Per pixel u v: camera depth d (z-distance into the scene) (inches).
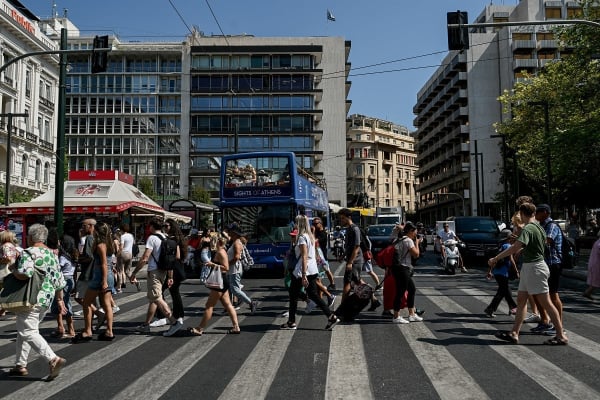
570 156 978.1
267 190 681.0
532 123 1332.4
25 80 1909.4
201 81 2632.9
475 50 2596.0
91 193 858.8
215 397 193.3
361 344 279.1
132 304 456.1
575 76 1046.4
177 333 318.0
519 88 1390.3
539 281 272.2
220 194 692.1
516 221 358.3
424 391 196.9
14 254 318.0
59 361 221.6
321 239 509.7
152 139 2819.9
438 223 1077.8
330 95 2706.7
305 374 222.4
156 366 240.4
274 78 2615.7
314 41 2748.5
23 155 1899.6
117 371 232.7
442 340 287.0
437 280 626.5
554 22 511.2
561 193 1424.7
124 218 847.1
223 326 341.1
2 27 1759.4
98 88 2847.0
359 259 382.0
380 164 4175.7
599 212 1168.2
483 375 217.5
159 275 319.6
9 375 229.1
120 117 2832.2
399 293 340.8
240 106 2610.7
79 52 558.6
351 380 212.2
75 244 336.5
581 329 313.7
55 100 2177.7
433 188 3491.6
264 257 668.7
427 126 3430.1
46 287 225.6
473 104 2588.6
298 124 2591.0
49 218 903.7
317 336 303.0
